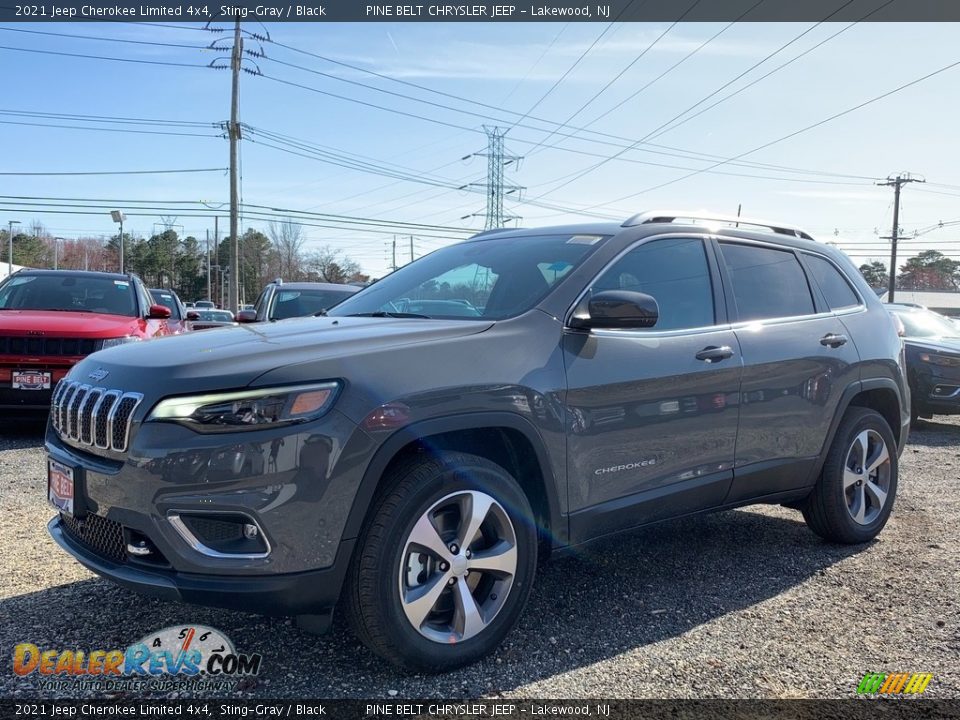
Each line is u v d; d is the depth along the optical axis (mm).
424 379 2877
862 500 4711
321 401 2682
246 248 84500
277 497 2596
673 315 3844
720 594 3875
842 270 4973
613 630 3410
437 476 2865
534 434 3123
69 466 2955
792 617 3592
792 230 4918
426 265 4441
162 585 2639
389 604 2762
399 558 2787
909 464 7570
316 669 2977
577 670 3023
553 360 3258
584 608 3660
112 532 2852
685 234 4113
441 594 2961
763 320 4250
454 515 3029
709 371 3799
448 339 3068
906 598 3842
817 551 4602
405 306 3928
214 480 2576
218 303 87625
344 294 10961
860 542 4719
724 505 4035
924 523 5270
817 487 4555
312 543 2645
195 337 3291
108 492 2764
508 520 3068
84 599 3602
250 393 2619
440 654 2895
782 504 4797
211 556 2621
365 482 2715
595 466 3361
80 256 96875
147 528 2648
